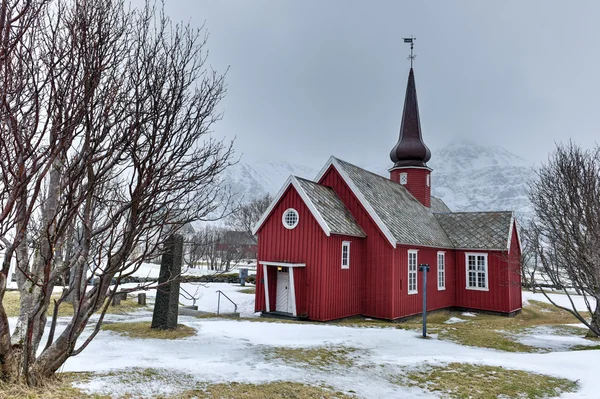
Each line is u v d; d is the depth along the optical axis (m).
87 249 5.19
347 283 20.92
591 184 12.22
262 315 20.95
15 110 4.05
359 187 23.77
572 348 13.99
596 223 11.21
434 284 25.36
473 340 14.71
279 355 10.77
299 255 20.47
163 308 13.05
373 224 21.91
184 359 9.51
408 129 33.09
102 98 4.79
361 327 17.03
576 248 12.73
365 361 10.91
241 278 35.19
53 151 4.30
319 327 16.12
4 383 5.29
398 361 11.02
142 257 5.18
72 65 4.40
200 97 5.45
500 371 10.29
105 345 10.35
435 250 25.81
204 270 42.25
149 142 4.87
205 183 5.52
